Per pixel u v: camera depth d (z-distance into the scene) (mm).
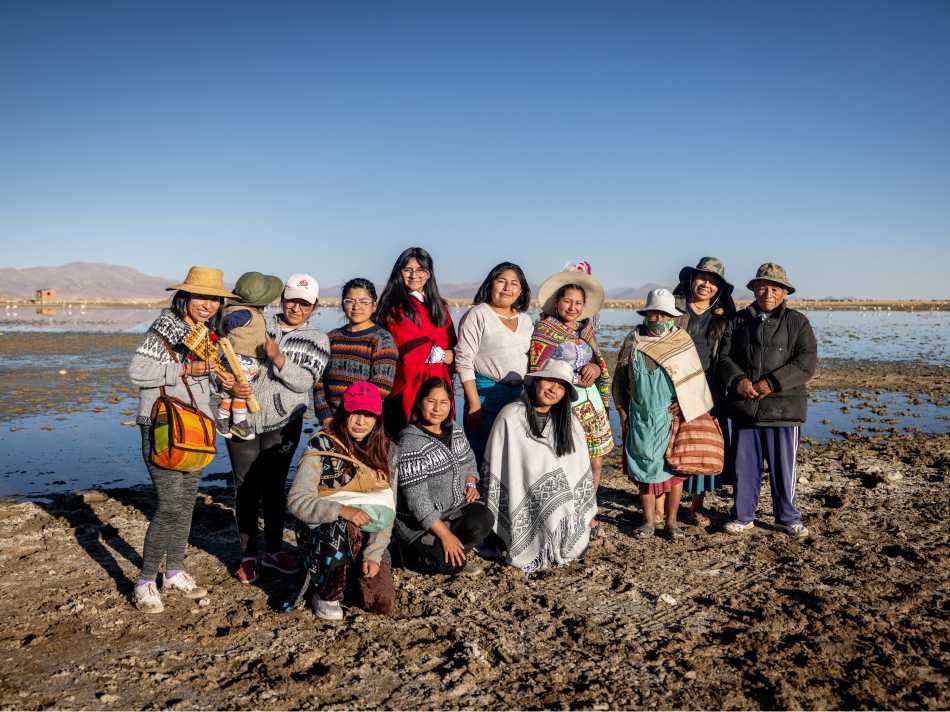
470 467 5250
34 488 7898
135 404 14125
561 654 4043
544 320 5812
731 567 5363
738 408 6039
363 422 4453
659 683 3723
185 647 4078
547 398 5160
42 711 3414
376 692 3627
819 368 21359
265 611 4566
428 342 5414
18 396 14945
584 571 5281
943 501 6941
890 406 13930
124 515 6641
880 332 43375
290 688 3645
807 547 5758
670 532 6016
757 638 4184
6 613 4488
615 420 12117
